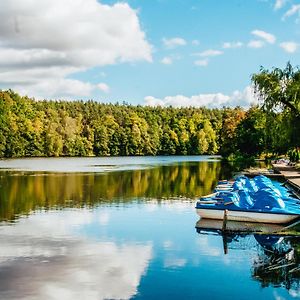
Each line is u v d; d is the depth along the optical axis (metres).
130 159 95.38
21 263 13.53
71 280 12.10
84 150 110.12
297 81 31.84
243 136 67.06
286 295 11.14
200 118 135.62
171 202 26.03
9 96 106.62
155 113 141.00
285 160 63.06
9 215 21.52
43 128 103.75
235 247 15.55
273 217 19.31
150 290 11.46
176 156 117.38
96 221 20.11
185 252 14.86
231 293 11.29
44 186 34.50
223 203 20.28
